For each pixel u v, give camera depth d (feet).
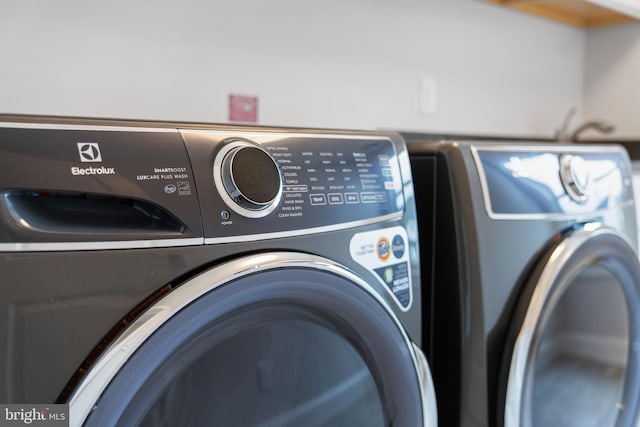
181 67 3.99
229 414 2.00
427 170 2.91
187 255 1.81
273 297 2.00
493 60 6.20
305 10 4.60
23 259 1.56
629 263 3.52
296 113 4.62
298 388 2.20
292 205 2.08
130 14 3.75
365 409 2.40
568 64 7.21
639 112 7.01
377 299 2.30
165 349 1.73
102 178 1.69
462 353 2.80
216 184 1.90
